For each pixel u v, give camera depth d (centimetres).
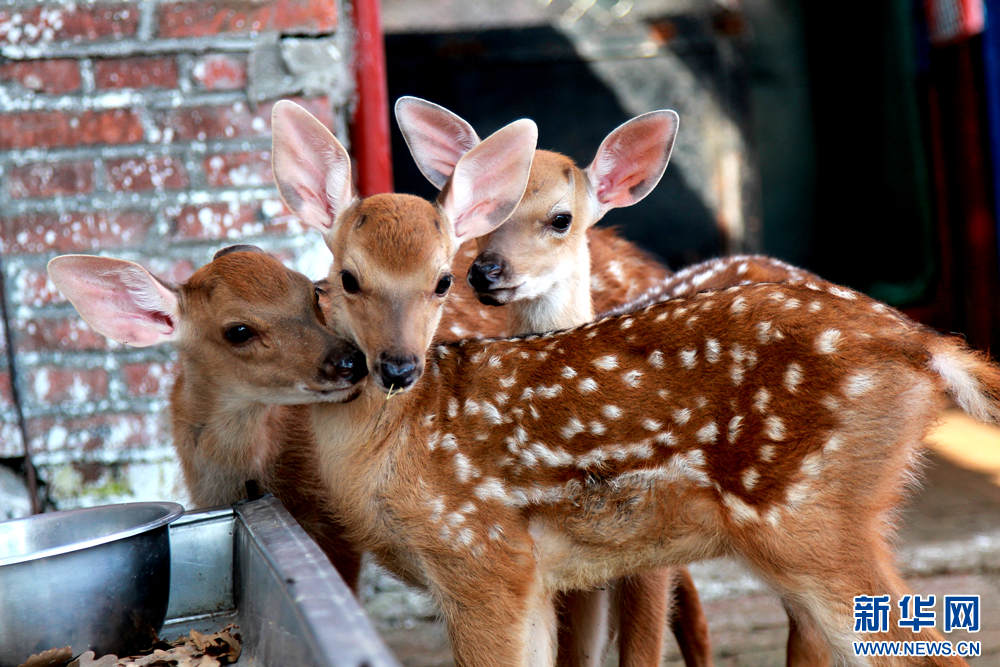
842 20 771
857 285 790
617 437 211
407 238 209
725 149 807
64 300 329
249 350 213
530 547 216
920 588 368
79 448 331
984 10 618
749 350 203
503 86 795
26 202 326
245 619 189
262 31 332
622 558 221
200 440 234
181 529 200
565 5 791
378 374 200
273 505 202
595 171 292
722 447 204
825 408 195
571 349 221
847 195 791
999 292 647
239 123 334
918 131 746
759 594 373
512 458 216
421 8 781
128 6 326
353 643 121
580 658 263
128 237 331
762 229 814
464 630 212
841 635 197
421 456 214
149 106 330
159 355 332
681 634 293
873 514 198
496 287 257
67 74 326
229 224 335
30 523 203
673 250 814
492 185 243
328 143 229
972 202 660
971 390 202
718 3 794
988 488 459
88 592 177
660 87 803
